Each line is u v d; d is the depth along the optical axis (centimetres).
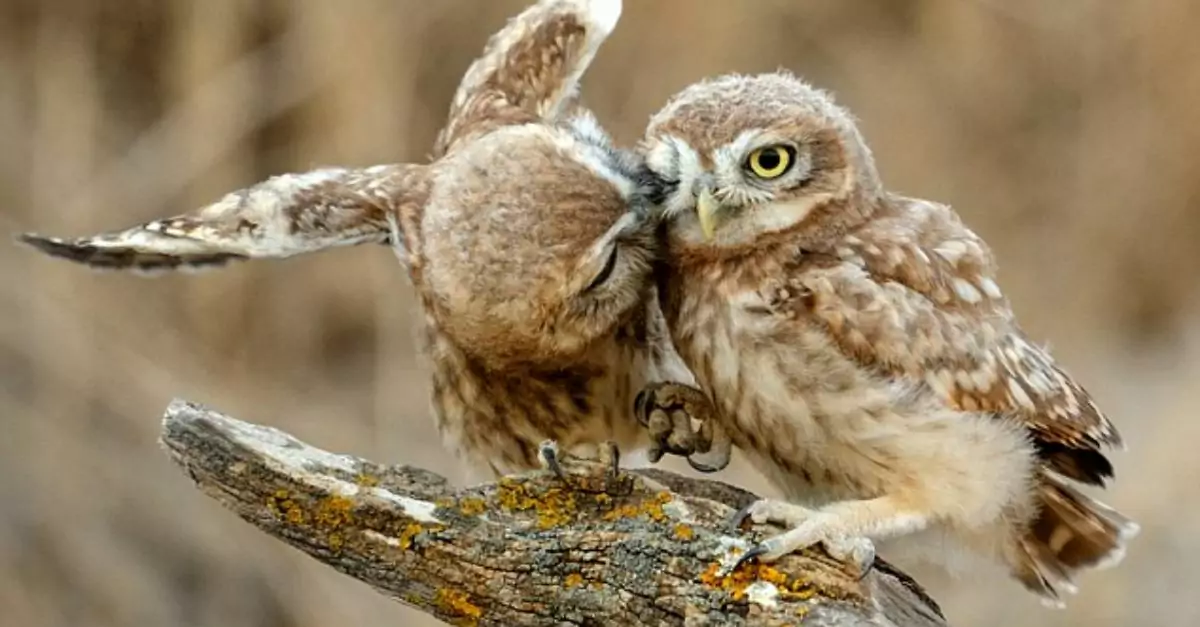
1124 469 1570
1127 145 1803
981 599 1419
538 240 738
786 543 666
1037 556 806
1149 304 1789
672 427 784
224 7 1656
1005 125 1819
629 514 677
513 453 830
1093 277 1789
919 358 751
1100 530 796
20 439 1490
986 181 1812
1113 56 1809
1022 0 1819
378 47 1647
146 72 1741
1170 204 1792
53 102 1655
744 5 1759
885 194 820
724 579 661
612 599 667
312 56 1642
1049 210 1809
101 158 1666
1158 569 1462
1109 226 1797
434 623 1410
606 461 683
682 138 771
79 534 1473
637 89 1720
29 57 1691
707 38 1738
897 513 744
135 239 809
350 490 676
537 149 756
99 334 1543
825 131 774
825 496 780
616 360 791
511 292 739
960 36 1822
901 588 719
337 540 679
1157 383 1703
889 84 1817
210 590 1470
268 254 800
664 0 1720
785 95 789
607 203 746
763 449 771
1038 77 1823
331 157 1639
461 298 747
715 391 769
